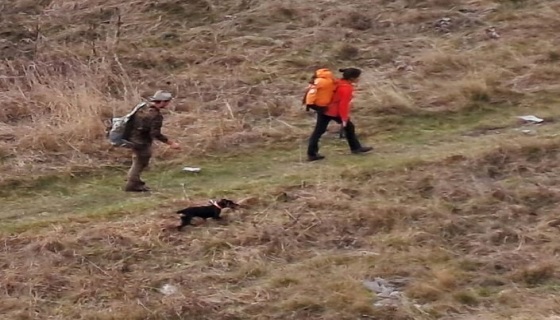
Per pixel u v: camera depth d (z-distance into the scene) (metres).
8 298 15.07
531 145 21.11
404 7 34.84
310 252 16.73
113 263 16.38
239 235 17.23
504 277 15.55
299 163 22.03
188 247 16.89
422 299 14.88
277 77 29.02
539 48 29.86
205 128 24.12
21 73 28.62
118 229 17.56
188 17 34.50
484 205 18.31
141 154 20.36
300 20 33.94
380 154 22.31
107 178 21.61
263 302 14.75
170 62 30.45
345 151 22.81
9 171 21.59
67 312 14.61
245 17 34.00
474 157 20.70
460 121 24.83
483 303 14.73
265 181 20.58
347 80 21.98
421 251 16.44
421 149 22.59
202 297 14.95
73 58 29.66
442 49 30.27
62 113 24.36
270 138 23.69
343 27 33.12
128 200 19.95
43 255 16.58
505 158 20.72
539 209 18.23
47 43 31.94
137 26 33.81
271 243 16.89
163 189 20.67
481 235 17.16
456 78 27.72
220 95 27.09
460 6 34.47
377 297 14.95
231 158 22.69
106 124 24.31
